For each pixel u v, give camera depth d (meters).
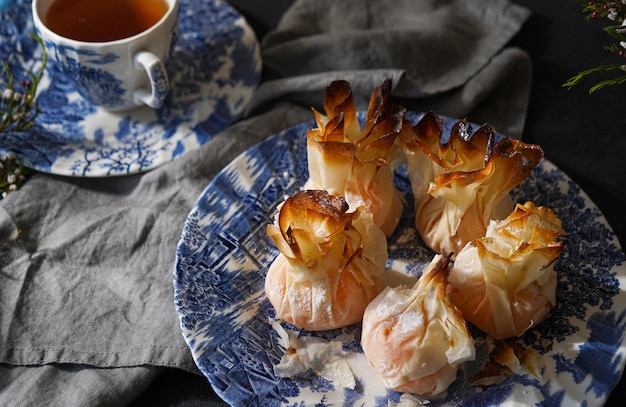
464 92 0.63
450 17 0.67
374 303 0.48
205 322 0.50
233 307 0.51
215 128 0.61
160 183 0.59
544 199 0.55
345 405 0.47
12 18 0.66
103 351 0.51
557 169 0.56
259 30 0.69
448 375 0.47
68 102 0.62
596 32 0.67
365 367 0.49
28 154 0.59
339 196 0.49
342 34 0.65
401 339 0.46
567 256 0.52
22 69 0.64
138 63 0.58
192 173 0.58
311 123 0.59
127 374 0.50
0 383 0.51
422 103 0.63
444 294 0.46
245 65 0.64
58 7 0.61
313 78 0.62
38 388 0.50
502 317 0.49
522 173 0.50
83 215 0.58
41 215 0.57
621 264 0.51
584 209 0.54
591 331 0.49
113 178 0.60
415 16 0.68
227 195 0.55
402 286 0.49
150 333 0.52
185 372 0.52
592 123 0.62
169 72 0.63
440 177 0.50
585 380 0.47
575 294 0.51
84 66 0.58
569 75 0.65
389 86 0.52
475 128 0.59
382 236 0.50
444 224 0.52
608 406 0.49
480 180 0.50
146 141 0.60
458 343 0.45
